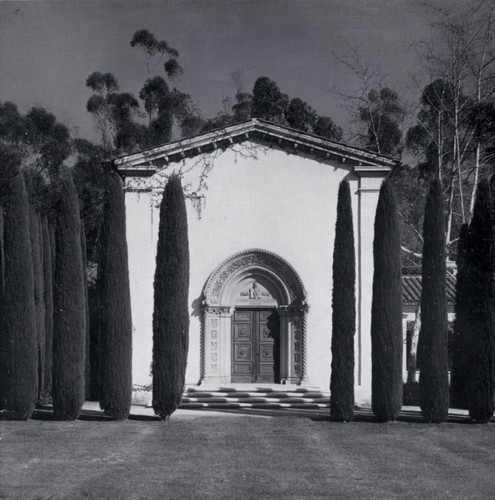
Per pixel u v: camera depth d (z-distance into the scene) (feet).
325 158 101.35
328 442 72.33
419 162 150.20
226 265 100.78
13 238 85.35
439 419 84.48
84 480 56.39
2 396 85.15
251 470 60.03
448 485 56.39
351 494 53.21
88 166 164.86
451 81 122.01
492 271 86.02
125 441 71.26
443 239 86.58
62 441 71.00
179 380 83.82
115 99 177.58
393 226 86.28
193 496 52.16
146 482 55.88
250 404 95.30
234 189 101.60
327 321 100.58
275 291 103.19
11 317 84.43
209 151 101.60
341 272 85.51
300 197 101.50
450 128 133.28
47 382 104.01
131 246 99.14
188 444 70.08
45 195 153.38
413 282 125.59
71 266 85.15
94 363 110.73
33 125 162.81
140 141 174.29
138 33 177.68
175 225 84.94
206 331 100.27
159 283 84.48
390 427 81.46
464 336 86.33
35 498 51.52
